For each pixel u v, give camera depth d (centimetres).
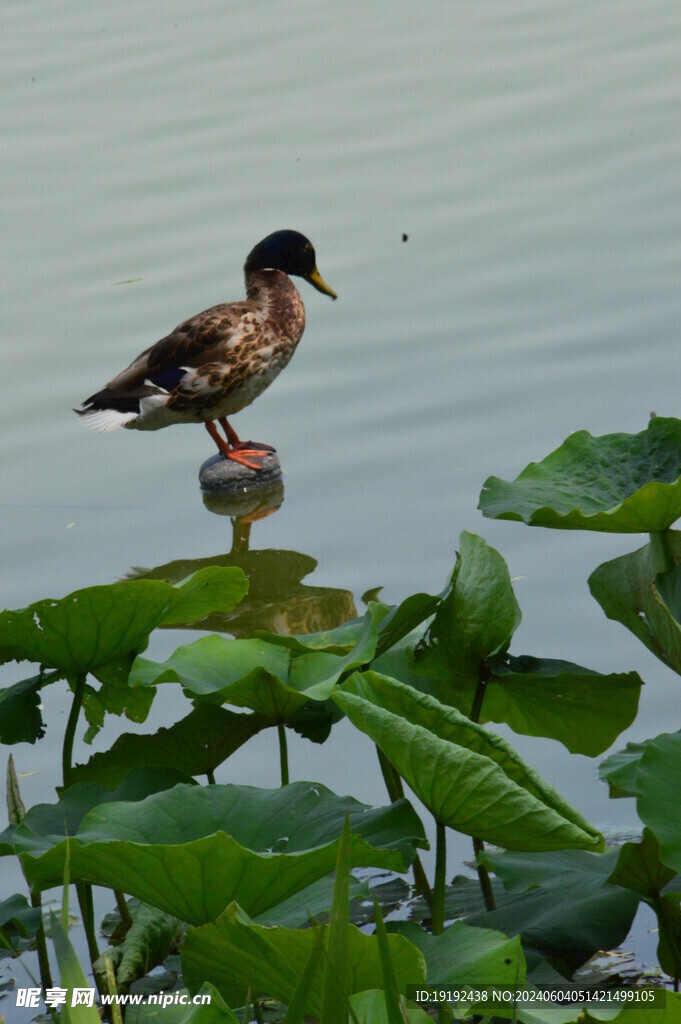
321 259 1530
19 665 881
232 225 1644
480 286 1430
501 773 436
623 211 1571
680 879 553
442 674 630
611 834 632
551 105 1920
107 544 1061
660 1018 397
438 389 1238
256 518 1079
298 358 1360
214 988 406
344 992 346
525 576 922
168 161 1853
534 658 635
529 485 720
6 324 1461
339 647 651
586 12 2333
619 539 974
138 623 614
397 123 1908
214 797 510
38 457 1241
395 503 1066
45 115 2030
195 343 1242
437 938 446
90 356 1384
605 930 509
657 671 795
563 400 1179
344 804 505
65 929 336
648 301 1351
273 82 2092
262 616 926
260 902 446
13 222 1708
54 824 534
